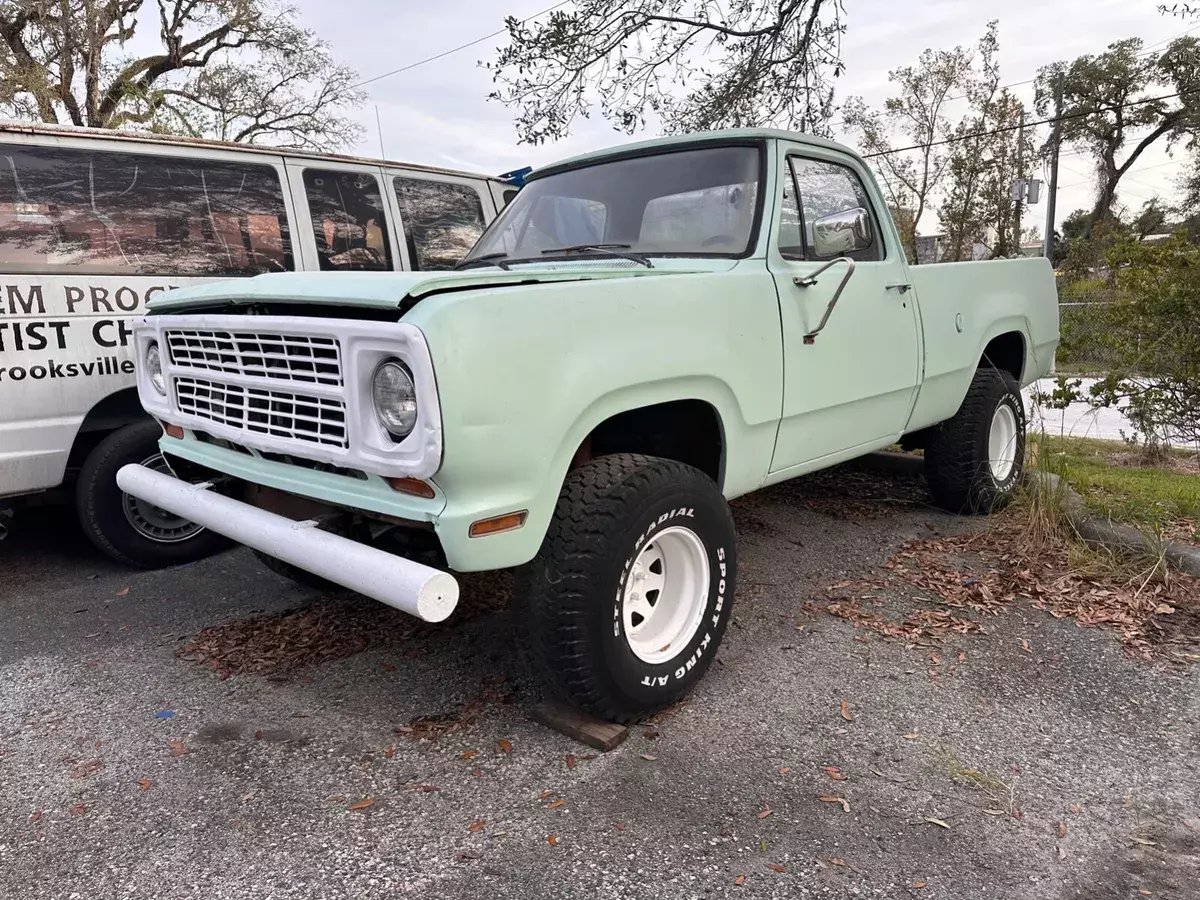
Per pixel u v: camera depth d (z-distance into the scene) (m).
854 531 5.12
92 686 3.42
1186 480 6.21
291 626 3.96
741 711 3.13
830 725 3.02
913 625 3.83
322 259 5.27
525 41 8.13
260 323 2.77
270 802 2.63
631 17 7.96
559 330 2.61
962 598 4.11
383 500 2.60
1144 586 4.09
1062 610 3.94
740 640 3.71
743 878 2.26
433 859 2.35
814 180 3.98
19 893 2.25
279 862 2.35
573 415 2.63
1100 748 2.88
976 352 5.03
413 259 5.76
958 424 5.14
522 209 4.38
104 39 20.03
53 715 3.19
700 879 2.26
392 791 2.67
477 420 2.39
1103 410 10.84
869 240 4.28
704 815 2.52
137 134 4.58
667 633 3.13
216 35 22.69
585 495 2.79
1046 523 4.68
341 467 2.71
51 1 18.94
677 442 3.54
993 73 26.59
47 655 3.71
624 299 2.83
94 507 4.53
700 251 3.69
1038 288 5.78
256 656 3.65
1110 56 37.69
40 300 4.21
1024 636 3.71
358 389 2.50
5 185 4.14
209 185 4.83
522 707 3.17
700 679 3.29
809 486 6.13
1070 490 5.06
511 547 2.57
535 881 2.26
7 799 2.67
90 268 4.38
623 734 2.93
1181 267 6.70
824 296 3.78
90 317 4.37
